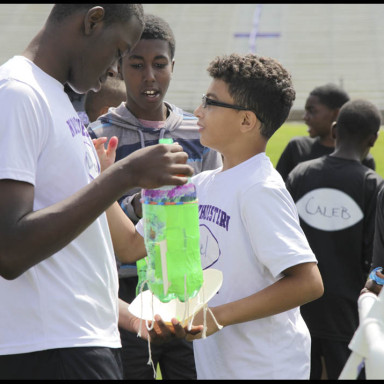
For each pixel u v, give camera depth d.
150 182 2.59
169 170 2.59
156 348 4.72
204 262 3.51
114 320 3.12
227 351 3.45
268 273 3.43
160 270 2.97
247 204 3.33
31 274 2.79
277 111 3.53
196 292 3.02
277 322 3.42
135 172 2.60
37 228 2.51
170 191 2.94
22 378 2.81
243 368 3.41
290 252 3.23
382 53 39.75
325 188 5.68
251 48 40.16
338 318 5.52
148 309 3.35
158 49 4.92
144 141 4.96
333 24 44.16
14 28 41.00
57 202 2.81
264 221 3.28
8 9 43.50
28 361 2.80
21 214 2.56
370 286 3.96
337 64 38.62
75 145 2.88
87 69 2.93
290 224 3.32
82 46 2.88
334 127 6.11
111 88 5.60
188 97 33.47
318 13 45.88
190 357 4.77
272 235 3.26
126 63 4.95
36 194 2.80
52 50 2.89
